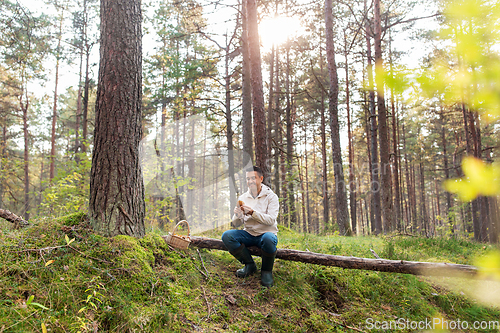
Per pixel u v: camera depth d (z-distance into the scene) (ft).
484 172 2.95
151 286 9.66
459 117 51.16
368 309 11.49
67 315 7.87
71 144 63.21
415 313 11.60
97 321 7.98
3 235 10.12
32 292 8.23
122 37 11.63
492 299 12.78
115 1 11.75
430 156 76.59
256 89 25.62
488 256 3.54
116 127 11.19
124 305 8.57
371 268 12.02
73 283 8.70
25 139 61.00
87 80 55.98
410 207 86.28
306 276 12.42
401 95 3.74
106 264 9.61
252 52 25.96
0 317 7.20
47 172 74.08
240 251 11.63
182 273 10.93
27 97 61.46
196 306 9.72
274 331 9.56
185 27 45.24
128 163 11.25
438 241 21.09
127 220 11.09
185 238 11.85
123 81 11.45
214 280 11.14
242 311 10.04
